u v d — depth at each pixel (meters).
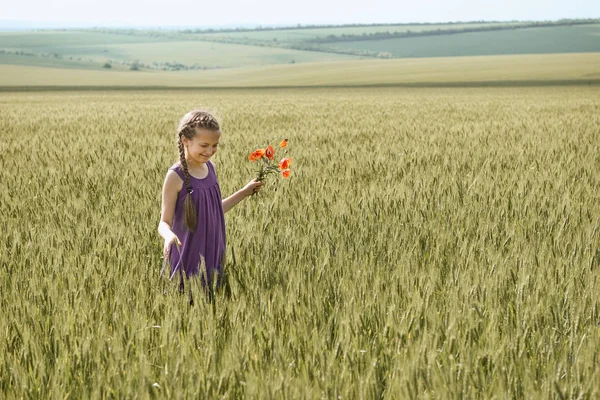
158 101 43.09
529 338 2.86
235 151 10.97
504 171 7.94
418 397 2.33
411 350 2.58
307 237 4.52
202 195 3.84
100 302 3.37
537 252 4.23
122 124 18.95
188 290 3.45
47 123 20.00
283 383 2.38
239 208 5.82
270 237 4.53
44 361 2.71
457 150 10.35
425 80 86.25
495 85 71.44
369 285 3.56
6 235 4.94
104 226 5.09
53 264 4.07
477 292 3.39
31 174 8.23
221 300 3.38
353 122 19.12
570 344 2.78
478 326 2.98
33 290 3.52
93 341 2.85
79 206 6.02
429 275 3.65
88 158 9.93
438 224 5.00
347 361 2.61
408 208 5.57
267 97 51.22
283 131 15.65
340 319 3.00
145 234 4.84
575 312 3.12
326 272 3.75
